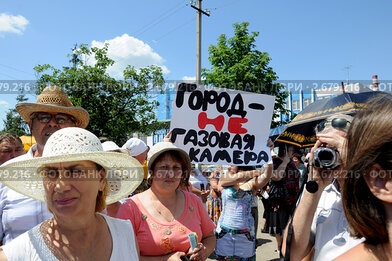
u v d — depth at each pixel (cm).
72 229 118
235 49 1128
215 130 299
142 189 292
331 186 132
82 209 115
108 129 903
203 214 221
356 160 81
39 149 214
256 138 306
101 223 130
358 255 86
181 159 213
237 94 305
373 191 78
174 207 205
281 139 224
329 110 183
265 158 302
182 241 192
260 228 633
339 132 116
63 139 114
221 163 296
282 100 1120
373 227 81
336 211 122
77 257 116
